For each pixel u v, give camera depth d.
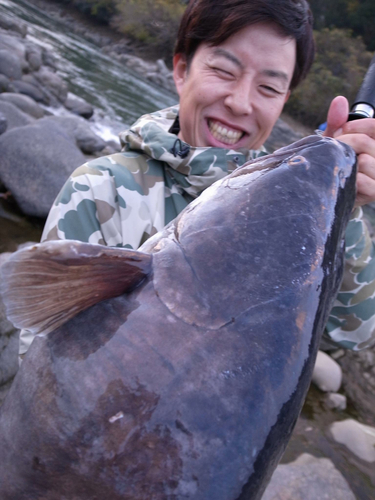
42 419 0.29
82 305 0.30
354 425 1.00
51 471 0.28
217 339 0.28
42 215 1.62
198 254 0.31
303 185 0.35
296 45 0.49
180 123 0.54
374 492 0.85
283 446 0.29
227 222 0.33
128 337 0.29
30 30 6.43
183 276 0.30
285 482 0.80
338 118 0.42
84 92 4.35
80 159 1.77
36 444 0.29
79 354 0.29
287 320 0.30
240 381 0.27
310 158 0.37
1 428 0.31
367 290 0.51
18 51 3.59
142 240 0.47
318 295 0.31
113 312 0.30
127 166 0.50
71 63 5.53
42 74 3.58
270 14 0.45
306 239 0.33
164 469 0.26
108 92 4.79
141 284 0.31
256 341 0.28
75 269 0.28
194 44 0.51
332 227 0.35
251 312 0.29
